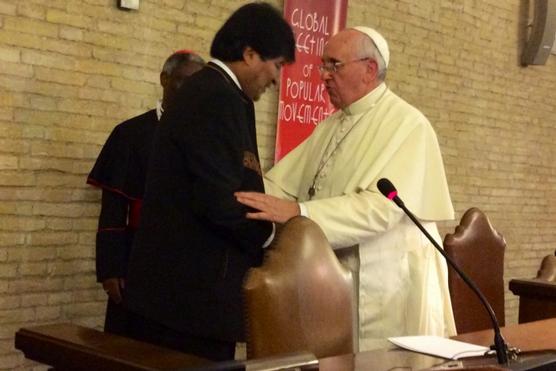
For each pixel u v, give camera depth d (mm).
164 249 2291
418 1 5770
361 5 5312
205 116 2252
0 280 3521
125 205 3232
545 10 6734
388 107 2945
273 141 4844
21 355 3604
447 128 6172
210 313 2268
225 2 4449
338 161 2943
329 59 2977
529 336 2477
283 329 2037
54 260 3711
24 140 3572
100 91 3855
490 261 3391
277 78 2441
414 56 5793
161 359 1757
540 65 6941
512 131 6840
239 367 1478
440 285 3049
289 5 4773
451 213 2895
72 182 3754
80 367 1847
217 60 2396
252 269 2049
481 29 6398
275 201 2385
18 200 3566
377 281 2834
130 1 3912
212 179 2215
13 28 3510
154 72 4098
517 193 6957
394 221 2725
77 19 3740
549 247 7387
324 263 2186
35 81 3600
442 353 2143
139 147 3246
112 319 3188
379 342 2838
